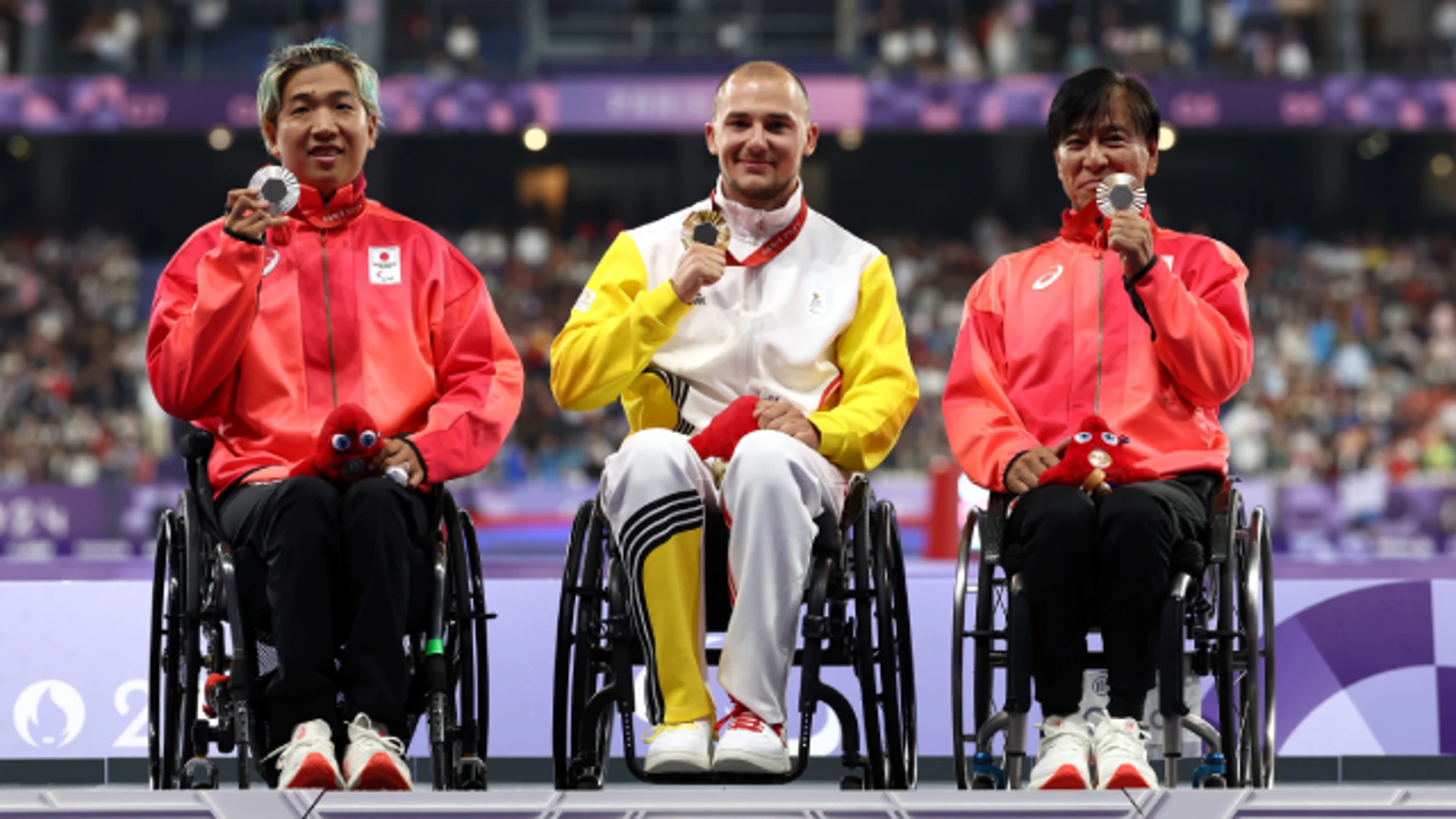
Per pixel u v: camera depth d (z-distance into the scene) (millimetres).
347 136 14078
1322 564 28062
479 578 13555
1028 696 12430
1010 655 12562
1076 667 12672
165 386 13094
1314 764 20156
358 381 13703
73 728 19141
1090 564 12680
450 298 14164
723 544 13492
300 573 11969
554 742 12922
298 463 12555
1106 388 14164
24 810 9906
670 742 12305
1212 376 13570
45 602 19328
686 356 14281
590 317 13898
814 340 14180
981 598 13195
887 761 13602
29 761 19594
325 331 13758
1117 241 13172
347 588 12344
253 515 12445
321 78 14047
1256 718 13094
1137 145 14523
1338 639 19734
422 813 9984
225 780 20297
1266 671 13625
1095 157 14492
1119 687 12594
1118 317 14336
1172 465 13648
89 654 19281
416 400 13703
